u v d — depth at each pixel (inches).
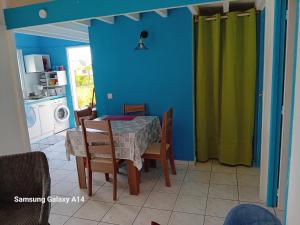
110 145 104.6
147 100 145.9
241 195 107.6
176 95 139.9
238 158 139.2
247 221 44.0
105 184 124.4
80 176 120.0
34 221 68.1
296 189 55.3
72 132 114.0
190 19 129.1
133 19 133.6
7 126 120.8
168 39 135.0
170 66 137.8
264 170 98.8
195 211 97.4
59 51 241.1
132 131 108.0
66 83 247.1
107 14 105.3
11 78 123.1
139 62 142.6
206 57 135.6
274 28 83.1
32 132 209.9
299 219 52.1
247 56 128.0
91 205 105.3
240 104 134.4
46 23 114.0
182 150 144.3
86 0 107.0
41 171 77.4
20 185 78.5
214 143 146.6
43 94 237.6
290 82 82.9
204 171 134.0
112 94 151.5
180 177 128.0
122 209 101.2
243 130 136.1
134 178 110.4
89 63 245.3
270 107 90.1
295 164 57.1
